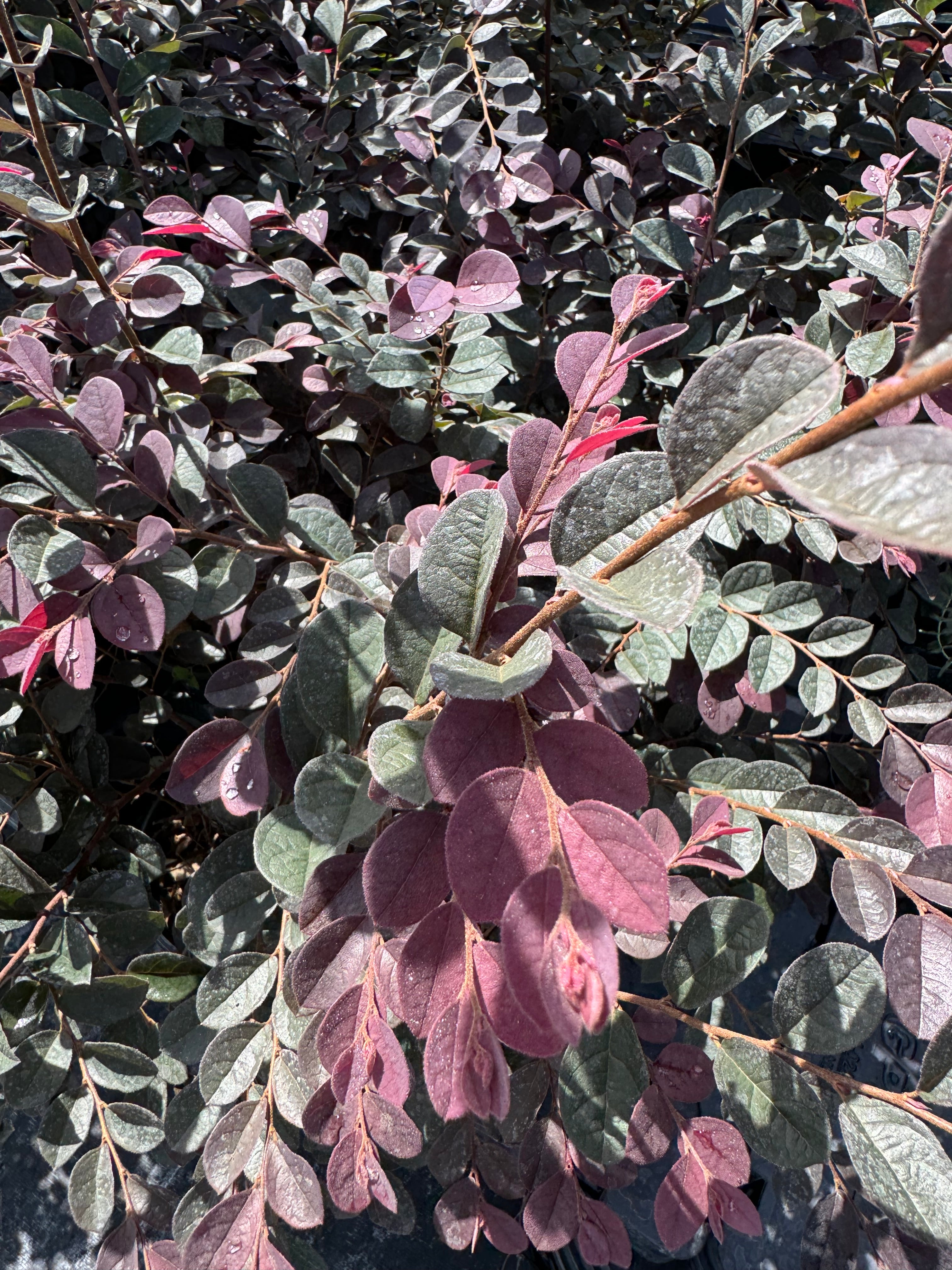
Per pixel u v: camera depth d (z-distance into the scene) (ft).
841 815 1.01
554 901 0.44
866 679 1.17
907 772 1.11
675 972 0.86
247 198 1.57
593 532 0.55
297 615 1.05
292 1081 0.87
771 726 1.48
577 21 1.60
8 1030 1.04
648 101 1.75
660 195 1.68
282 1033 0.89
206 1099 0.86
